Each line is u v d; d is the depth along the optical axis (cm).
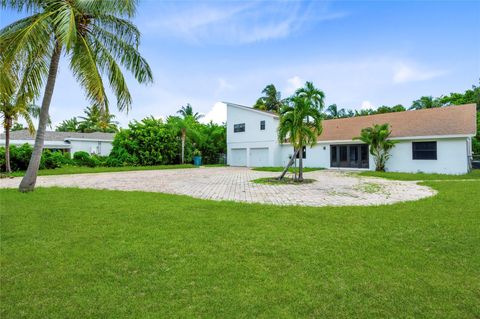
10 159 1752
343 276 303
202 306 246
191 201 732
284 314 234
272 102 4238
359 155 1906
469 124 1512
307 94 1209
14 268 321
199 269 320
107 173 1753
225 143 3009
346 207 652
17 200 742
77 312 236
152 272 313
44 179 1365
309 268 323
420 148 1600
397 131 1745
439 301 252
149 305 247
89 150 3017
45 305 246
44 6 894
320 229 474
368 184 1112
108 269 320
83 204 688
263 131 2427
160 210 618
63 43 759
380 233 450
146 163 2428
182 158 2620
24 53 791
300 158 1237
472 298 257
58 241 414
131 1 938
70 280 293
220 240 419
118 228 480
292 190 962
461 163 1469
